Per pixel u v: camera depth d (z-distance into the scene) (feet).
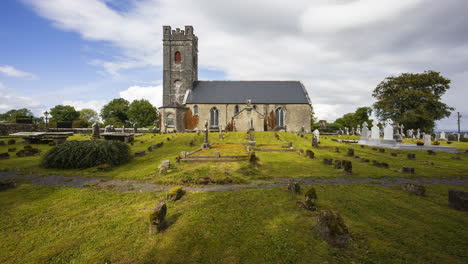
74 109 263.70
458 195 22.97
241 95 154.92
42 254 15.26
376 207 23.24
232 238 16.96
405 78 153.79
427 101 142.51
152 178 34.71
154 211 18.04
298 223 19.04
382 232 17.84
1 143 70.23
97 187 30.45
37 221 20.04
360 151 67.67
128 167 42.47
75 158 41.11
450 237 17.25
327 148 73.36
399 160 53.93
